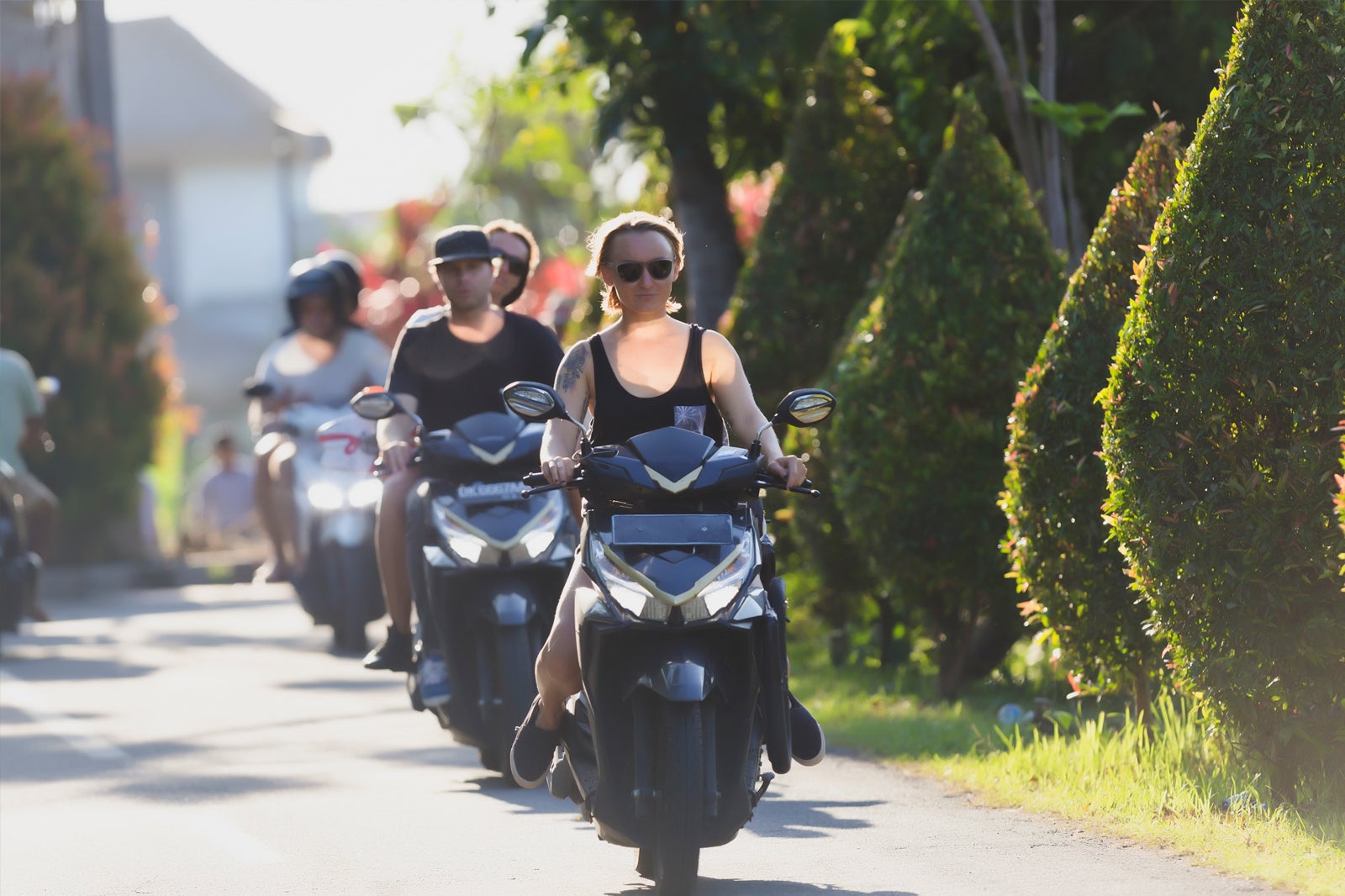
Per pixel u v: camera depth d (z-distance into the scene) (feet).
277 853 81.82
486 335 103.24
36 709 132.67
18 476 178.40
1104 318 98.99
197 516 318.45
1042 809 85.40
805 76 160.97
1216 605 80.94
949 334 120.06
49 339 257.34
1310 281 79.41
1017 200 120.67
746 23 165.27
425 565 97.45
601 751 67.56
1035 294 119.96
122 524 266.36
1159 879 70.54
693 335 72.43
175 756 111.04
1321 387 79.46
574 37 170.81
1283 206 79.77
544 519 94.79
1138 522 83.82
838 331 152.15
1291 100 79.66
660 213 194.90
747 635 66.69
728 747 67.97
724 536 67.05
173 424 274.77
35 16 318.65
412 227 303.89
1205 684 82.12
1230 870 71.41
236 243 602.44
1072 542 98.78
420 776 102.06
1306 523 79.05
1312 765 81.05
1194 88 143.43
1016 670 139.95
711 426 73.05
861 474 123.54
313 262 175.83
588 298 181.98
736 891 71.72
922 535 121.70
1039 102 126.72
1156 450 82.53
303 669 155.33
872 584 142.82
